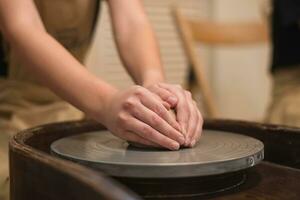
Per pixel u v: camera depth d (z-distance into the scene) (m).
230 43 2.48
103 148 0.86
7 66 1.36
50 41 0.98
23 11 1.02
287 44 1.99
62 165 0.67
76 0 1.33
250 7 3.15
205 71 3.05
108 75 2.53
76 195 0.64
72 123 1.04
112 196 0.58
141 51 1.16
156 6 2.77
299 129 0.94
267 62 3.16
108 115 0.88
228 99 3.15
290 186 0.83
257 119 3.15
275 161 0.98
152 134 0.84
